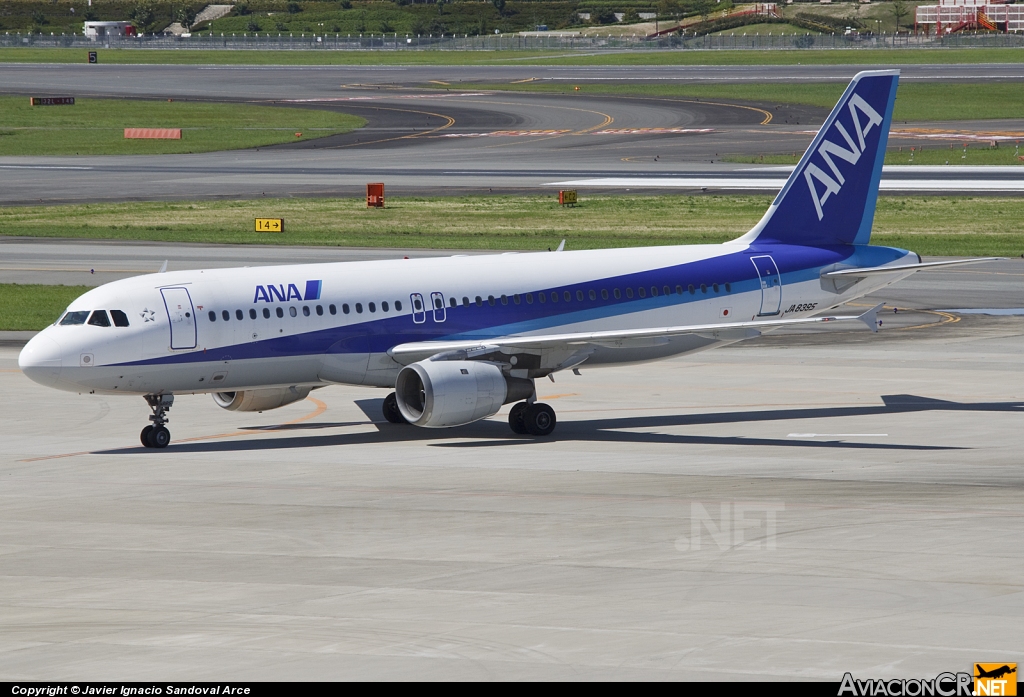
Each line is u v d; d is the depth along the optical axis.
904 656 64.56
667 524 93.56
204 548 87.81
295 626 70.12
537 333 142.12
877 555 84.38
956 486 106.50
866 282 159.00
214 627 70.06
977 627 69.25
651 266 148.50
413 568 82.25
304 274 133.75
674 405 151.62
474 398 128.62
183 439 132.75
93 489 107.62
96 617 72.12
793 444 127.44
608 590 76.88
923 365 175.38
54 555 86.19
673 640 67.31
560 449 126.19
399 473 113.81
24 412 147.25
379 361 134.75
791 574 80.06
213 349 126.56
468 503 101.25
